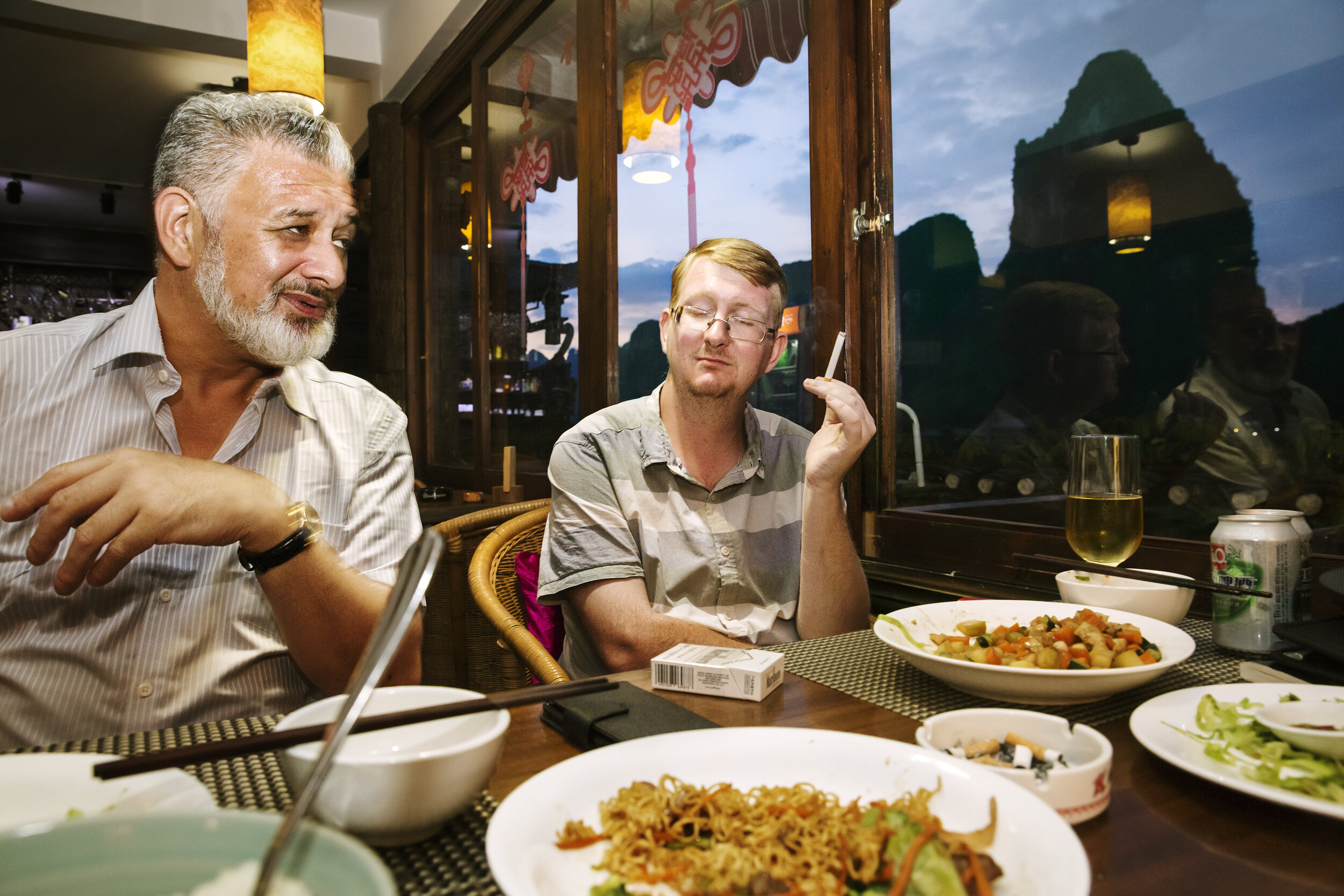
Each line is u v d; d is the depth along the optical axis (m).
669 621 1.34
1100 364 1.50
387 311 4.68
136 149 6.36
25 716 1.04
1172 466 1.40
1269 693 0.75
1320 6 1.16
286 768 0.54
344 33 4.55
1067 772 0.57
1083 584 1.09
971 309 1.74
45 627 1.05
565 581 1.41
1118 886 0.50
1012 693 0.79
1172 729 0.69
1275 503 1.25
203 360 1.13
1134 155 1.42
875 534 1.98
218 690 1.11
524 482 3.39
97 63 4.92
